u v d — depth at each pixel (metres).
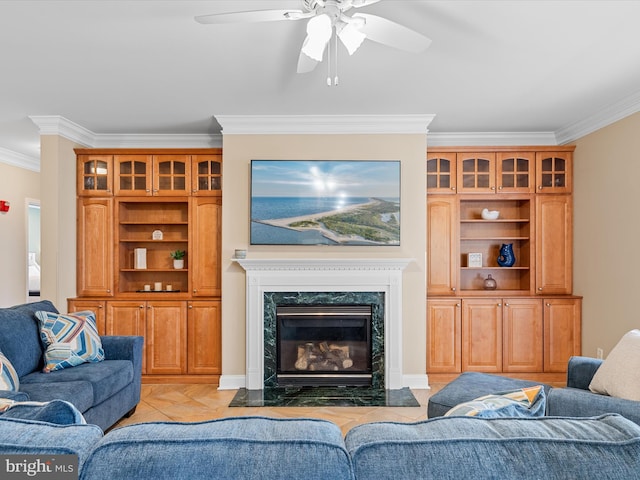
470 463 0.80
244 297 4.14
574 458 0.80
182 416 3.40
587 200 4.13
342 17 1.88
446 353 4.27
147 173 4.41
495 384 2.62
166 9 2.22
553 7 2.21
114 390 3.00
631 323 3.56
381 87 3.31
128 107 3.75
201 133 4.62
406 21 2.36
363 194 4.10
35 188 6.02
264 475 0.78
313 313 4.08
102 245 4.42
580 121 4.14
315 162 4.10
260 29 2.41
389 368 4.04
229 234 4.14
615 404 1.93
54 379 2.75
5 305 5.43
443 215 4.37
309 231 4.10
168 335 4.28
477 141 4.68
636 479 0.78
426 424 0.92
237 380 4.12
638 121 3.49
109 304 4.29
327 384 4.10
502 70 2.99
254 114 3.97
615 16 2.29
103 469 0.79
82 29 2.41
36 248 6.40
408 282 4.12
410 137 4.12
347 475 0.79
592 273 4.05
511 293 4.34
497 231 4.72
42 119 3.99
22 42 2.57
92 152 4.38
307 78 3.12
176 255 4.59
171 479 0.78
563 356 4.26
